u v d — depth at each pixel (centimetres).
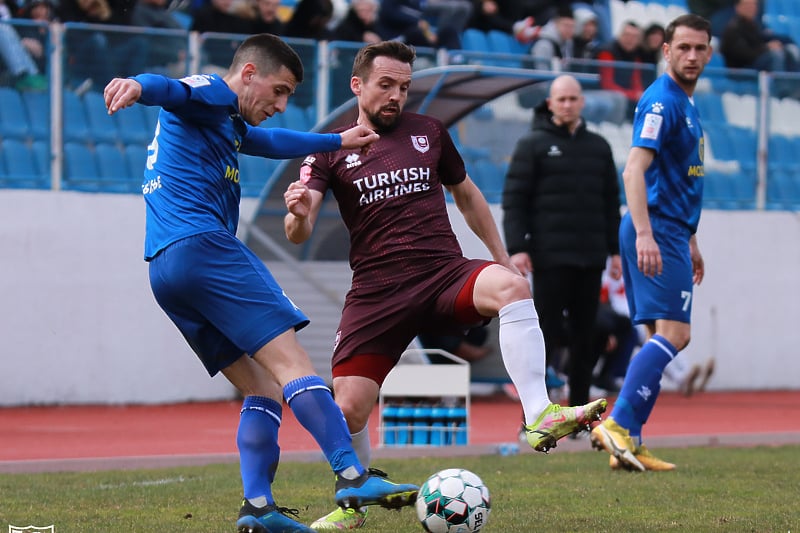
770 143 5478
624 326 4584
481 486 1577
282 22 4866
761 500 2044
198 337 1620
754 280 5341
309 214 1833
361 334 1839
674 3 6269
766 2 6475
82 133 4594
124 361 4506
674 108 2508
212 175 1609
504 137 4934
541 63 4900
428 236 1844
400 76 1869
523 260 3203
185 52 4597
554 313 3203
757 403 4747
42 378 4403
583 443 3092
